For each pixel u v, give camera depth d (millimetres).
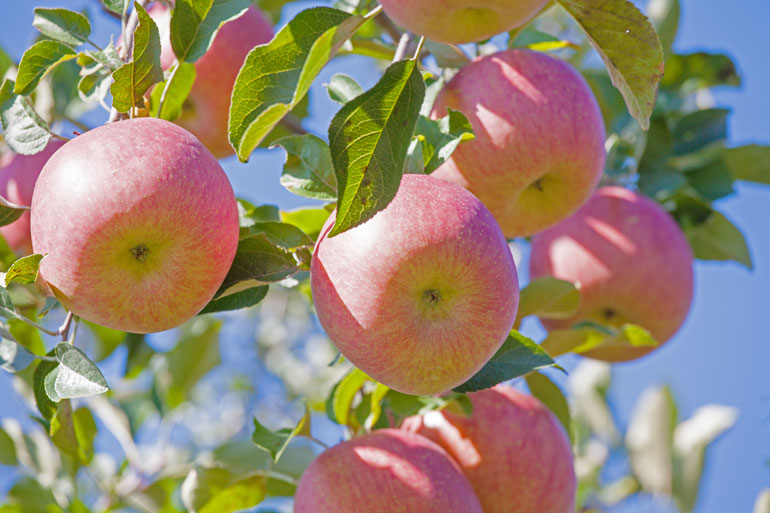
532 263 1274
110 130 934
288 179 1017
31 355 971
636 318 1253
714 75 1373
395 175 919
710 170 1302
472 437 1082
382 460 1028
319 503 1021
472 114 1058
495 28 1003
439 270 938
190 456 1430
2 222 964
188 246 929
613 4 957
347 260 944
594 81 1310
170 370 1347
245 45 1120
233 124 936
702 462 1581
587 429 1658
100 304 934
